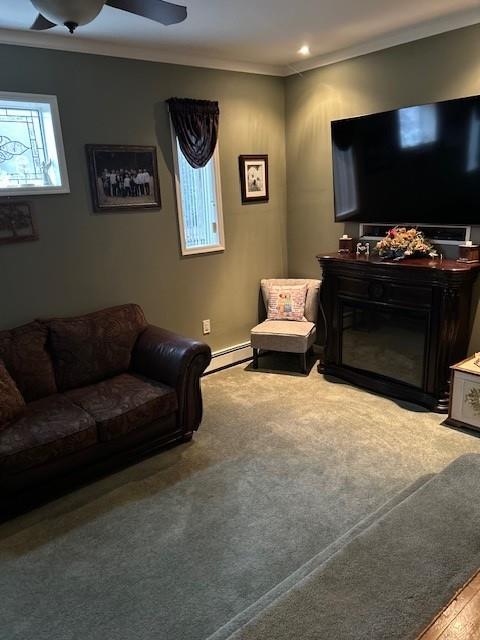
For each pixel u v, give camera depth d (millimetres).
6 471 2375
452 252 3498
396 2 2881
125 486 2703
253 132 4375
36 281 3330
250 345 4617
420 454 2883
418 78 3482
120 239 3693
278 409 3562
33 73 3111
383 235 3949
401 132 3469
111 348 3299
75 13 1729
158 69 3670
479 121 3043
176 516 2436
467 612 1197
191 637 1763
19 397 2738
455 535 1606
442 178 3330
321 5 2863
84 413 2729
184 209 4062
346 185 3971
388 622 1279
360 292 3748
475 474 1943
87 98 3357
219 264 4359
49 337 3152
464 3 2951
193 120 3848
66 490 2654
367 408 3510
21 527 2404
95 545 2258
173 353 3088
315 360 4555
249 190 4438
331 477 2697
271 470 2791
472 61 3170
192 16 2936
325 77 4121
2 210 3111
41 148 3285
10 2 2520
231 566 2090
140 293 3893
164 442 3033
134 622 1840
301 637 1251
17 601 1965
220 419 3438
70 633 1809
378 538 1604
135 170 3674
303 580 1449
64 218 3385
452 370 3104
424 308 3311
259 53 3887
